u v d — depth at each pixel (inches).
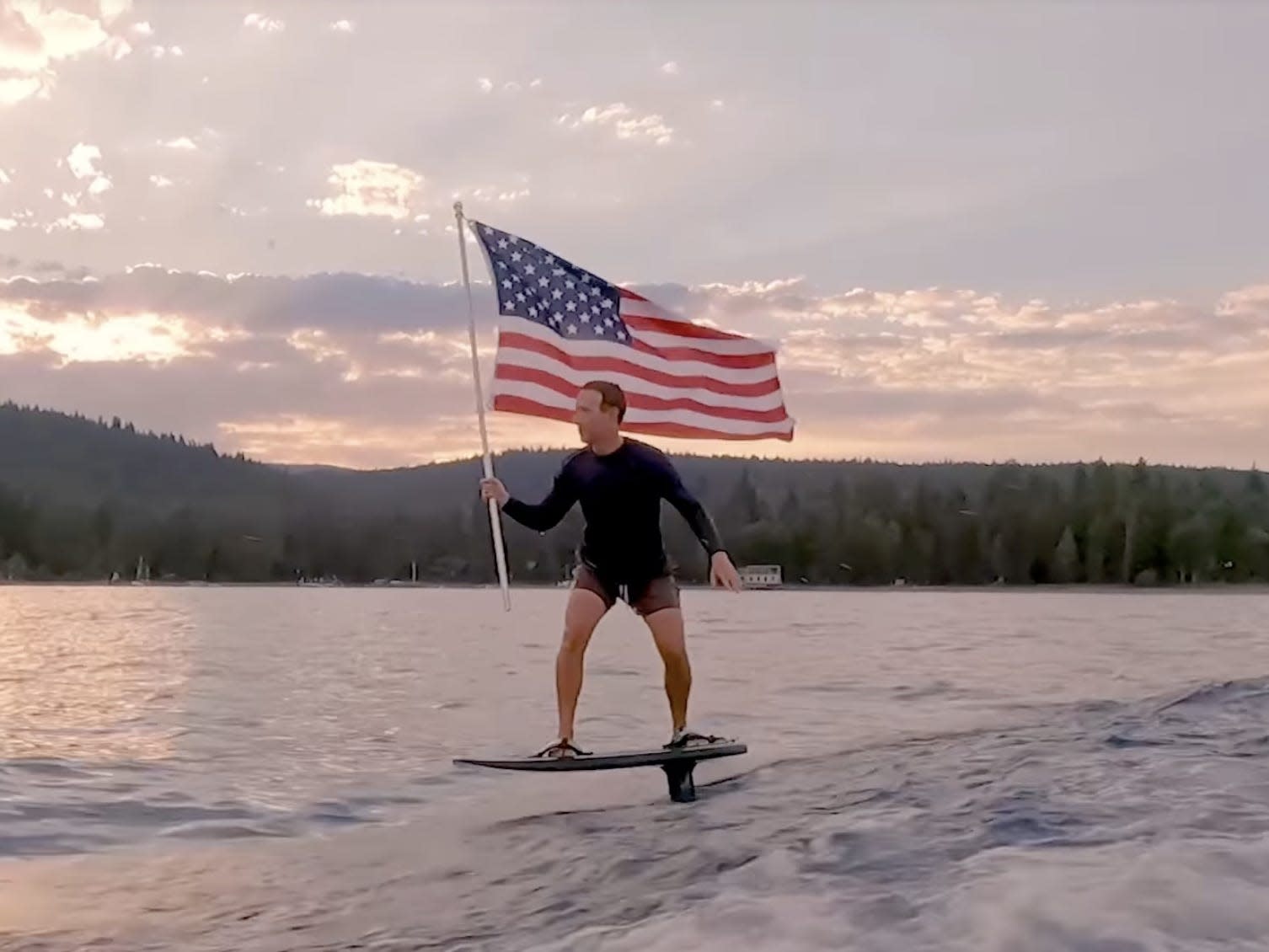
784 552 5000.0
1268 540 4687.5
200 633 1430.9
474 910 187.2
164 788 349.1
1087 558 4722.0
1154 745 282.5
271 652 1055.6
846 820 211.2
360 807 323.0
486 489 288.4
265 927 189.8
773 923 135.9
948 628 1556.3
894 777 272.2
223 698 629.9
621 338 319.0
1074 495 4849.9
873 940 126.7
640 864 205.5
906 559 4923.7
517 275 314.0
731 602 3216.0
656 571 280.2
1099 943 119.6
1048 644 1151.6
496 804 316.5
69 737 463.8
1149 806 193.8
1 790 337.4
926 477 5812.0
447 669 850.1
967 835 183.0
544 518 287.7
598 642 1248.2
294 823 301.4
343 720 527.2
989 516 4896.7
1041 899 132.7
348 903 203.2
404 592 4594.0
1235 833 167.0
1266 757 249.3
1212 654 986.7
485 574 5925.2
